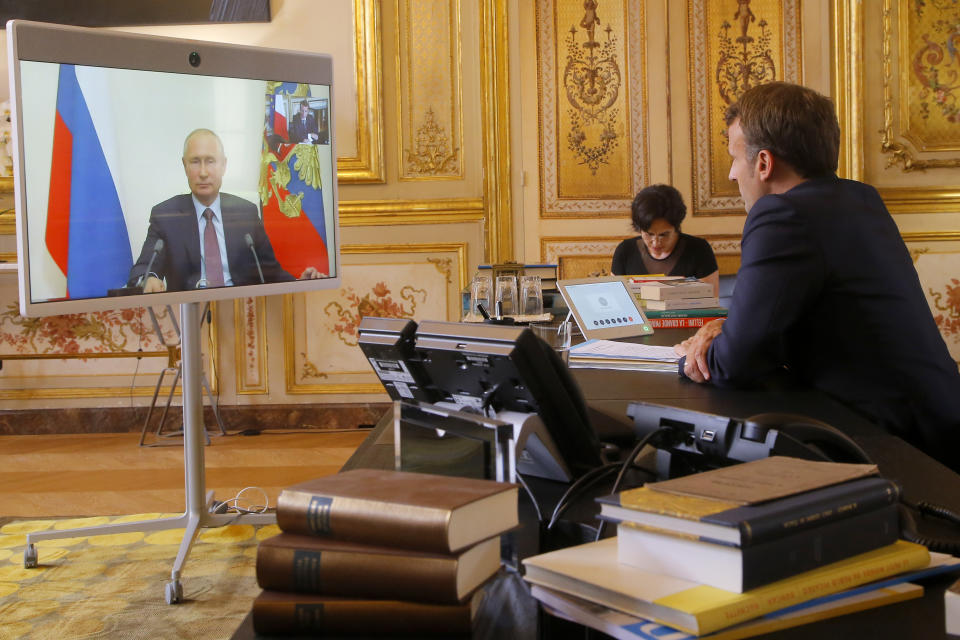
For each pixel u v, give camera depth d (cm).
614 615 69
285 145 305
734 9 546
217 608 254
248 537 315
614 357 212
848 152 486
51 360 479
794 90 181
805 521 72
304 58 310
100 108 256
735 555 68
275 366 476
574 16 552
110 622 244
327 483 82
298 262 311
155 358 478
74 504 359
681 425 112
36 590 269
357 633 74
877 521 77
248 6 462
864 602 72
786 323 167
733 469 84
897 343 168
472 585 75
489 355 104
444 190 468
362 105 464
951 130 482
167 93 271
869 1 477
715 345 174
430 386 120
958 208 484
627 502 75
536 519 101
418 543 73
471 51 462
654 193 421
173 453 432
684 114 549
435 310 471
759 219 173
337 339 475
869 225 174
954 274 487
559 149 557
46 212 245
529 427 106
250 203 295
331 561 74
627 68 551
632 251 439
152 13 461
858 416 147
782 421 105
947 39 479
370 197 471
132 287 264
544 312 313
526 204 560
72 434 478
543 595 75
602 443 128
